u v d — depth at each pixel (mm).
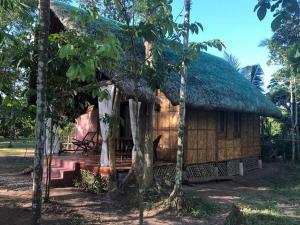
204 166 14398
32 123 8898
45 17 4344
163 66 6008
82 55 4133
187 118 13484
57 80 8141
